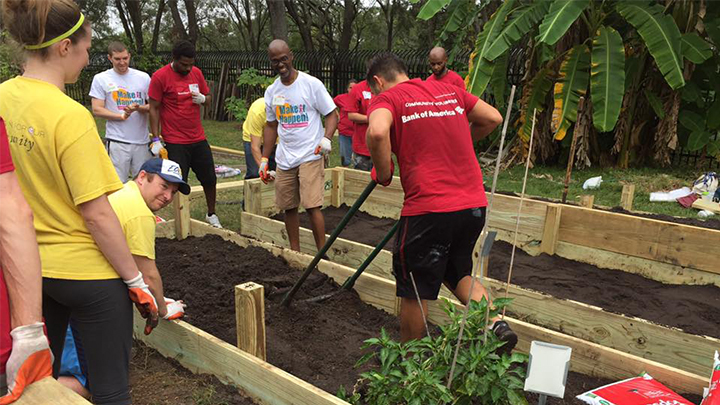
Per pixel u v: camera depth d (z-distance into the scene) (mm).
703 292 4297
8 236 1547
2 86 2059
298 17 27922
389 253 4641
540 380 2018
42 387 1521
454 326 2588
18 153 2037
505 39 8328
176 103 5668
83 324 2262
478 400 2688
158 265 4637
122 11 28688
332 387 3068
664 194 7574
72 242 2158
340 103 8070
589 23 8992
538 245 5199
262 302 2904
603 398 2500
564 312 3639
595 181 8305
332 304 4008
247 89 18188
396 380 2438
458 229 2951
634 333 3367
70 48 2033
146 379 3133
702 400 2580
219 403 2855
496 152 11070
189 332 3145
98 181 2062
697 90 9422
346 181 6941
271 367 2734
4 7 1934
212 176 6047
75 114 2018
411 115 2898
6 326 1521
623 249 4727
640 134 10125
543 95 9500
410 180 2963
